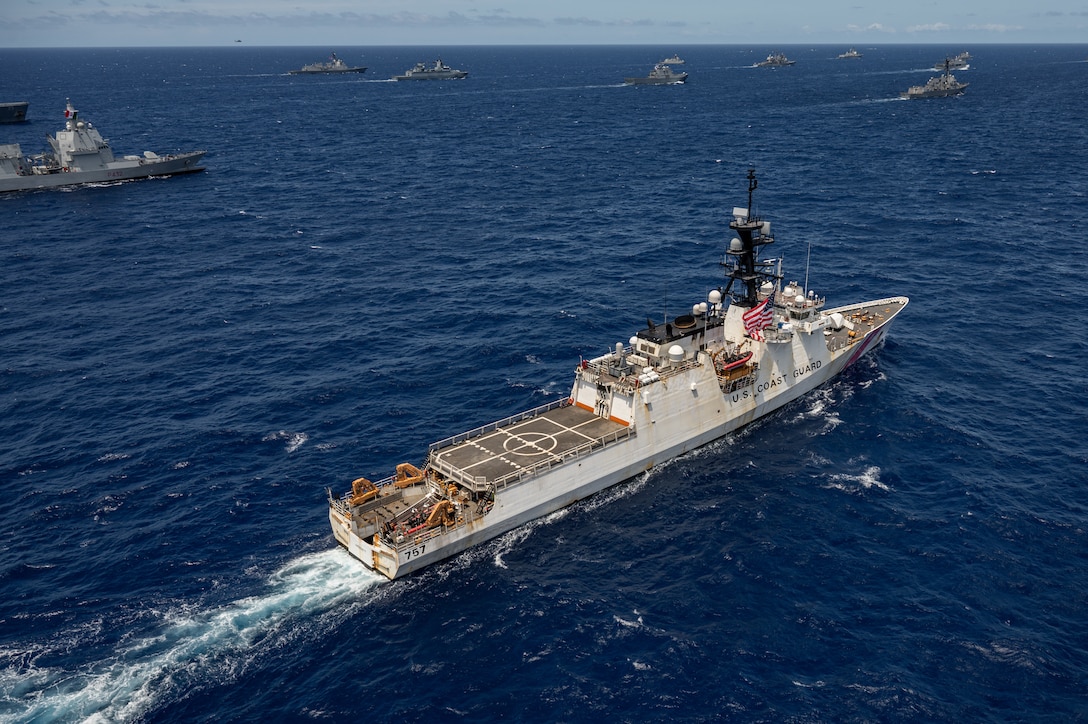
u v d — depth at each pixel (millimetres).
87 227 155625
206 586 55938
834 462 69062
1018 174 183250
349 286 117375
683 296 109312
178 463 71438
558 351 92562
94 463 71750
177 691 47219
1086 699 45094
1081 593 53188
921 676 47094
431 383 85688
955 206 154000
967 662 47938
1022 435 72750
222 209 169250
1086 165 193000
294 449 73500
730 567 56906
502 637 51094
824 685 46844
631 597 54469
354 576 56719
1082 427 73750
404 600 54344
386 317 104688
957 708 44875
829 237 134875
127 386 86625
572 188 183250
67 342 98562
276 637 51219
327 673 48469
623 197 171500
